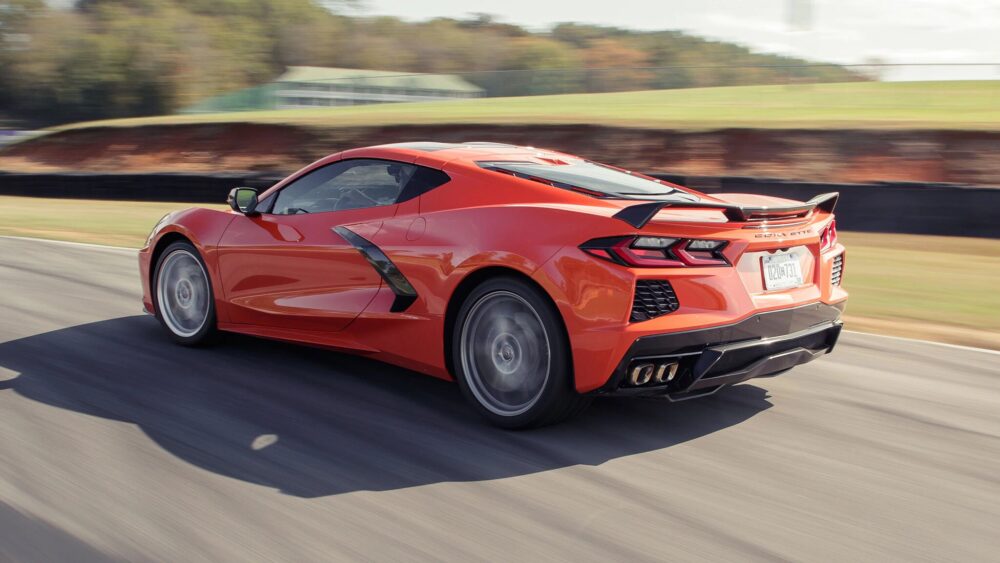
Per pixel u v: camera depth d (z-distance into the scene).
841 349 5.17
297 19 86.56
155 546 2.48
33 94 63.72
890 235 11.81
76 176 18.31
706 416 3.81
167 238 4.80
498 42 87.38
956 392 4.34
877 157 17.47
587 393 3.30
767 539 2.66
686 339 3.24
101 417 3.56
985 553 2.61
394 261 3.79
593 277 3.20
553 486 3.00
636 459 3.28
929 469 3.29
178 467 3.06
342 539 2.56
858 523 2.79
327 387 4.05
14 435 3.33
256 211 4.48
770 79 31.27
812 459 3.35
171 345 4.76
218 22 76.31
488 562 2.45
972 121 18.55
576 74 36.19
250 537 2.55
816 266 3.83
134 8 68.50
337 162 4.25
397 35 85.88
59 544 2.48
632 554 2.53
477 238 3.53
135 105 64.06
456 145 4.28
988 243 11.12
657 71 34.03
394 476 3.04
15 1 63.38
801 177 17.75
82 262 7.68
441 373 3.75
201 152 27.62
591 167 4.20
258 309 4.36
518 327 3.45
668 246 3.25
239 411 3.69
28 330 5.02
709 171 19.03
